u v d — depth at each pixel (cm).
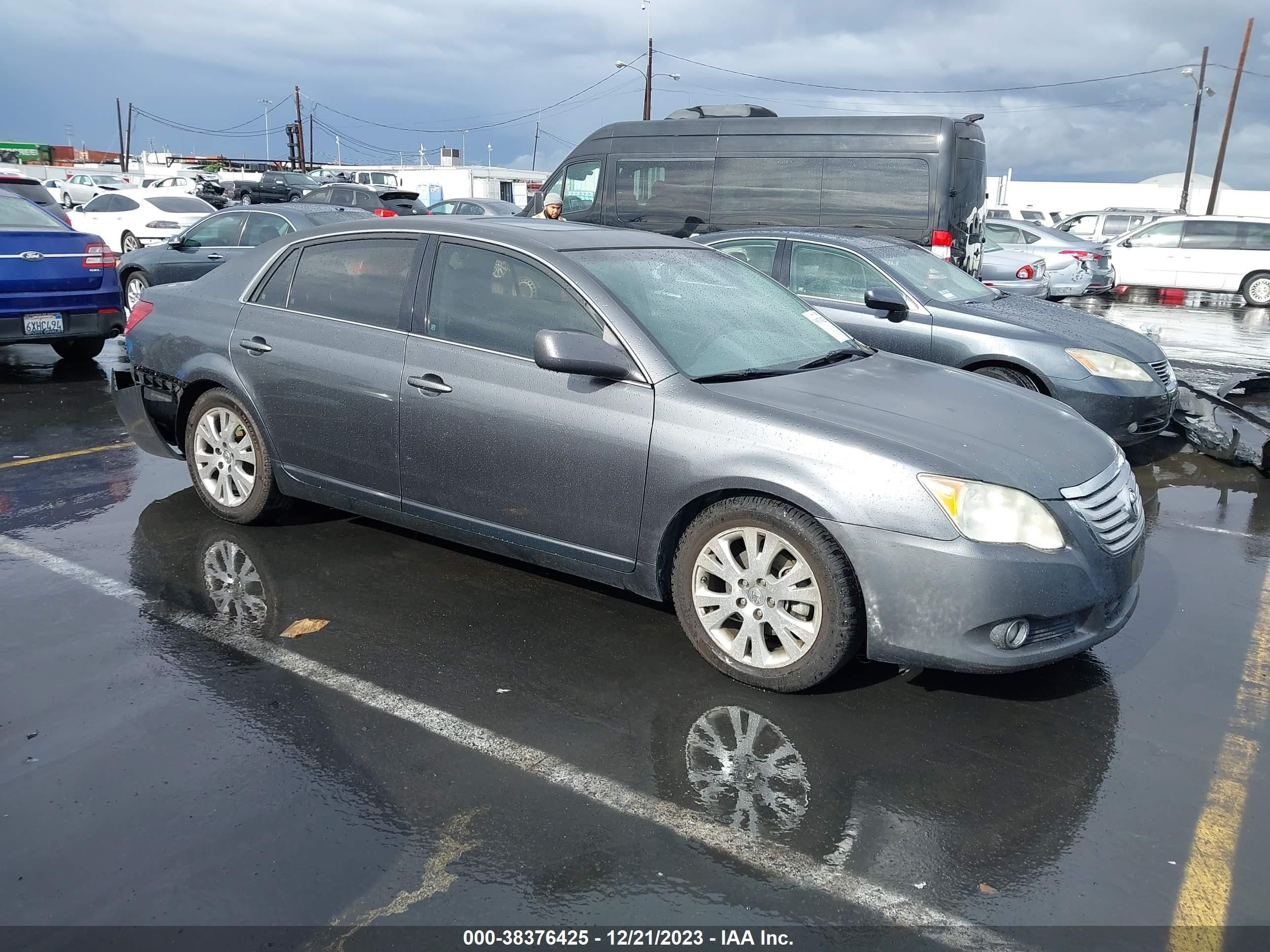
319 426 462
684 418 367
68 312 906
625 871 265
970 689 370
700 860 270
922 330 689
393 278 447
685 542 371
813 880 263
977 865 271
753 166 1159
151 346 526
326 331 459
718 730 337
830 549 343
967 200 1109
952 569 329
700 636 374
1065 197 4419
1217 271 1994
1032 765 321
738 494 364
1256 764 324
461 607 431
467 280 427
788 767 315
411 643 396
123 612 417
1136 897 260
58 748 316
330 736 327
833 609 343
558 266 405
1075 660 397
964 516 331
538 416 394
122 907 248
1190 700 367
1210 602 459
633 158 1233
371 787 299
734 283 463
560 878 261
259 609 424
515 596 444
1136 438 667
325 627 408
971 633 333
